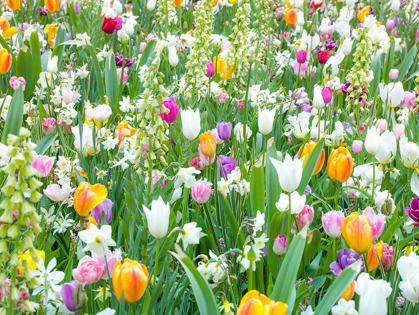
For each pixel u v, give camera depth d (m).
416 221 2.63
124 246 2.79
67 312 2.05
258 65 5.78
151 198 2.75
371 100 5.33
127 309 2.19
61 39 5.82
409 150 3.25
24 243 1.54
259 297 1.68
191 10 8.12
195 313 2.50
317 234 2.62
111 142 3.44
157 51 2.51
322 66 5.61
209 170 3.26
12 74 5.30
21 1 7.15
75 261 2.56
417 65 6.91
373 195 3.09
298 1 7.83
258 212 2.48
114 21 5.48
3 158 2.46
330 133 4.10
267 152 2.82
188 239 2.36
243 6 4.65
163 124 2.58
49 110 4.18
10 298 1.56
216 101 4.81
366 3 9.95
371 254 2.42
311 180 3.75
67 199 2.79
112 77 5.08
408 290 2.10
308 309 2.15
